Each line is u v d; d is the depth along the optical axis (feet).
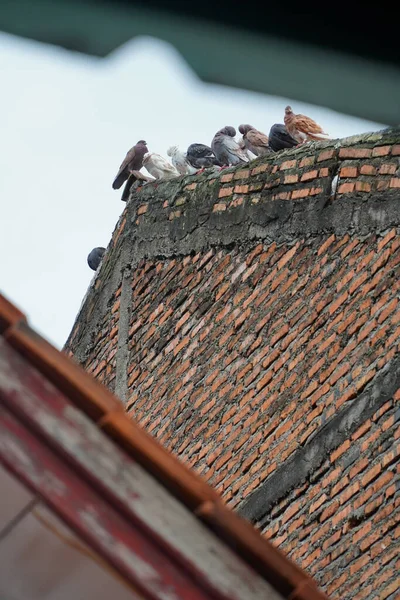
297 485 40.81
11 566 13.69
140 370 52.42
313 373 41.70
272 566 14.33
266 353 44.68
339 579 37.50
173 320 50.98
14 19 6.63
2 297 14.11
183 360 49.65
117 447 13.88
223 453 45.68
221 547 14.08
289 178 45.11
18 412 13.50
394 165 40.75
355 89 7.00
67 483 13.43
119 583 13.57
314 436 40.65
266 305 45.29
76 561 13.53
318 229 43.04
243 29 6.82
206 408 47.44
